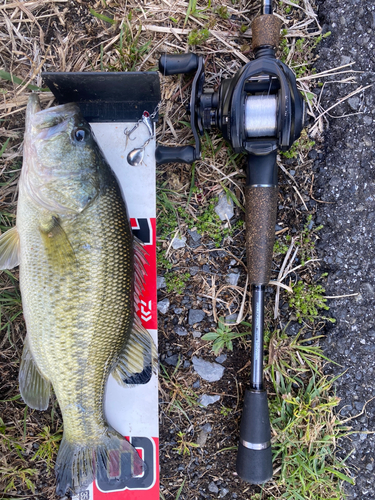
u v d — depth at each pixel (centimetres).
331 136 41
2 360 40
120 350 34
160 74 40
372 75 40
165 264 41
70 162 32
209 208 41
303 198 41
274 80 34
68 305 31
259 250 37
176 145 40
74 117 32
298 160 41
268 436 37
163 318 41
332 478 41
